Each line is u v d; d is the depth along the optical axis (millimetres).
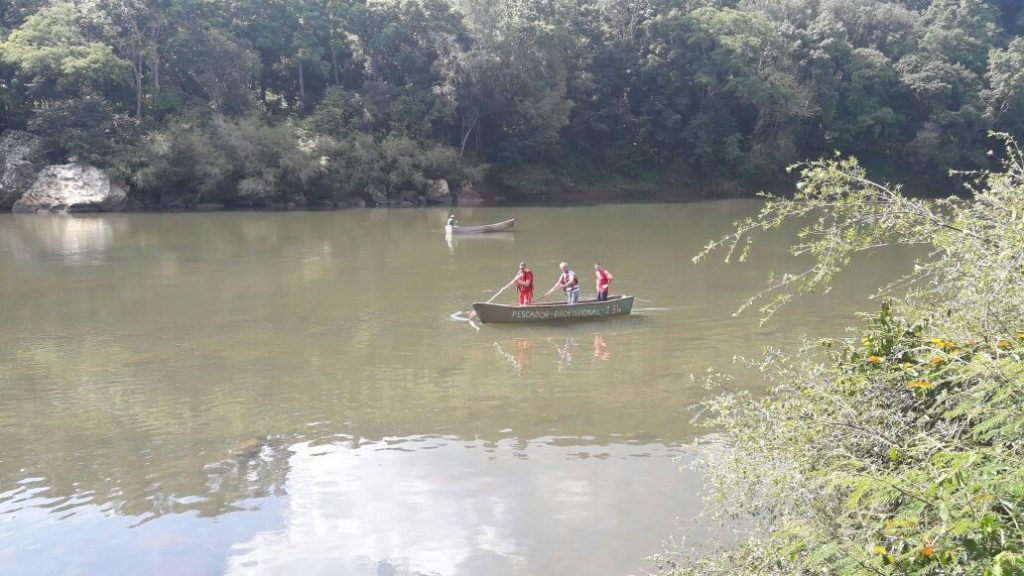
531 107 69250
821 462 5488
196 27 62094
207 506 9812
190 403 13891
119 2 59906
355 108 67375
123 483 10500
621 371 15586
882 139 79000
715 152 76375
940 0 89000
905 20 82688
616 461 10945
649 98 76750
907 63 76938
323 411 13375
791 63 75625
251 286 26156
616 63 76000
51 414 13367
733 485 6488
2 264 31188
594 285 26188
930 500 4020
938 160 73938
